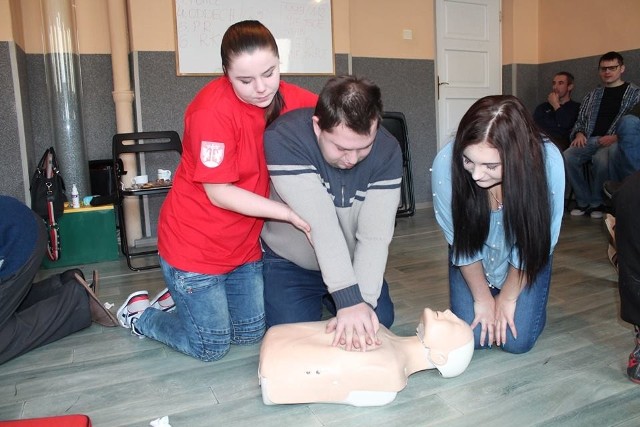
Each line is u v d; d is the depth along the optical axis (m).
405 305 2.21
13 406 1.48
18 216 1.74
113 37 3.64
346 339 1.37
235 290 1.76
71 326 1.98
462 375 1.56
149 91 3.73
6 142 3.43
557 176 1.38
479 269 1.59
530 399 1.41
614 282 2.42
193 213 1.58
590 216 4.09
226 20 3.82
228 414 1.40
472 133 1.25
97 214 3.22
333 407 1.41
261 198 1.44
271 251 1.76
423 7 4.85
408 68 4.81
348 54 4.27
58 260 3.14
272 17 3.95
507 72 5.40
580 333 1.85
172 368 1.69
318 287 1.77
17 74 3.41
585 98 4.39
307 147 1.33
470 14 5.12
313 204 1.34
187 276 1.62
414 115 4.88
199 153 1.43
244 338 1.82
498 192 1.43
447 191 1.45
